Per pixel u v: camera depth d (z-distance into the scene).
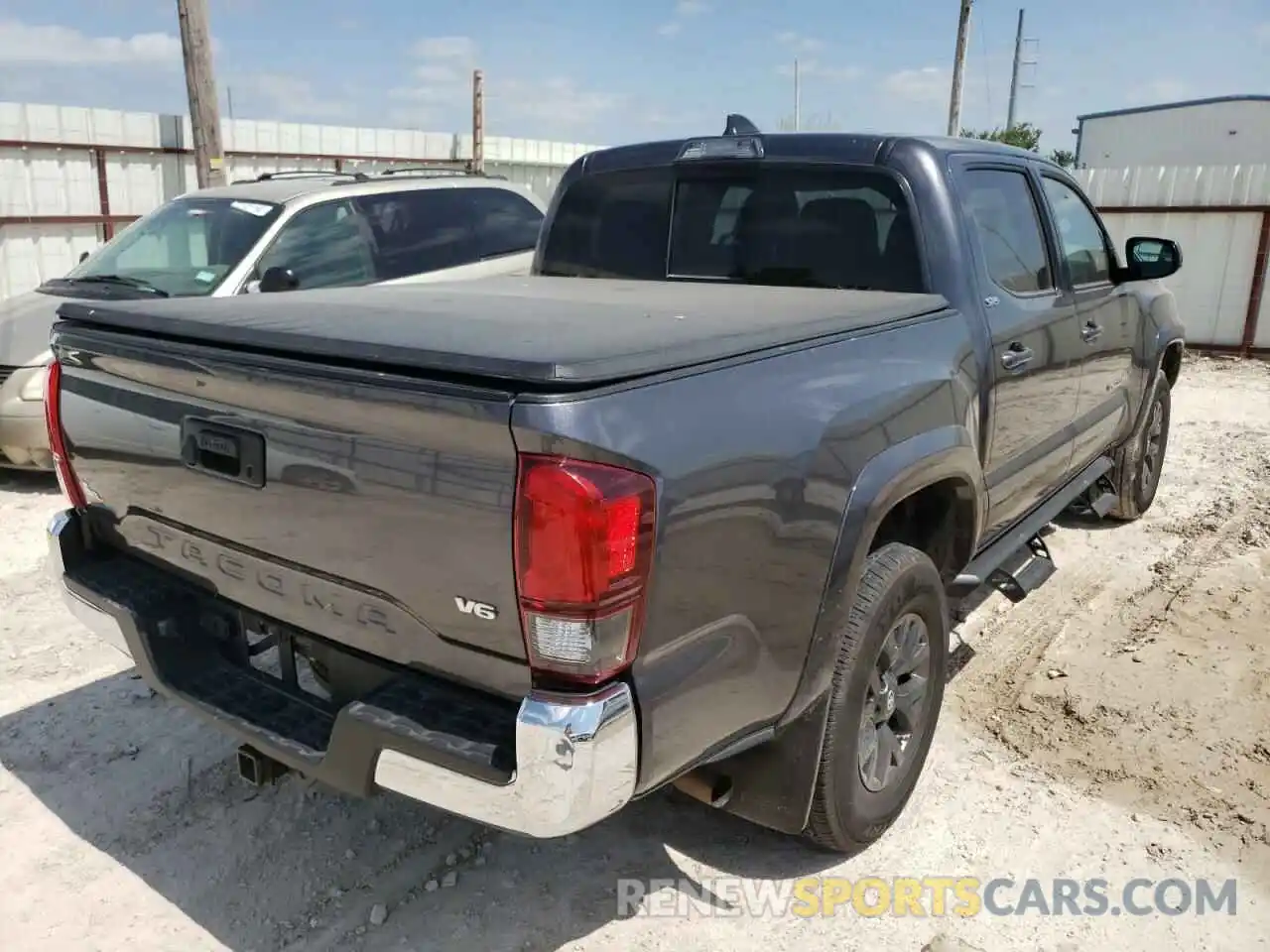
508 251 7.91
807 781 2.77
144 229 7.13
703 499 2.22
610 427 2.05
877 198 3.68
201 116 10.05
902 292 3.61
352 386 2.19
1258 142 32.53
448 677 2.31
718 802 2.79
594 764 2.07
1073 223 4.64
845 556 2.63
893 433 2.83
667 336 2.44
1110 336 4.79
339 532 2.33
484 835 3.24
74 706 3.96
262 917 2.86
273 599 2.59
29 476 7.05
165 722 3.86
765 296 3.49
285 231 6.69
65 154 10.38
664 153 4.25
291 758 2.48
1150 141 34.31
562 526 1.99
